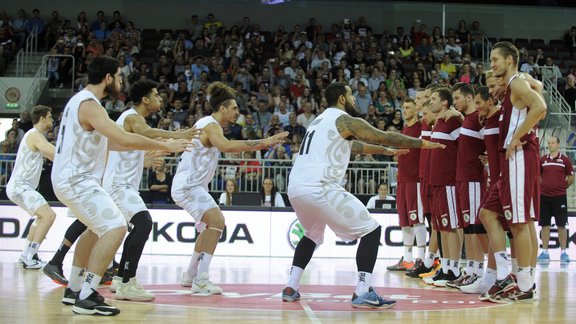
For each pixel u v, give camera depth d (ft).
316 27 63.10
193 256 20.06
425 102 24.30
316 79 54.75
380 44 62.34
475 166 21.09
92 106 14.69
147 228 17.62
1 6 63.57
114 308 14.60
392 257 34.73
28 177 25.63
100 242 14.76
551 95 50.67
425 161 23.72
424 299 18.33
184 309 15.58
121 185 18.13
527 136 17.66
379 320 14.33
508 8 66.90
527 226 17.89
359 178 37.81
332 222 16.66
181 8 64.90
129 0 64.49
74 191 14.75
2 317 14.11
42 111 25.75
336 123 16.80
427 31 66.54
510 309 16.28
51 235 34.83
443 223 22.12
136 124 17.74
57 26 60.95
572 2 68.69
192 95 52.01
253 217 35.01
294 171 17.13
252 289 20.04
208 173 19.40
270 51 61.05
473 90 21.52
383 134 16.57
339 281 23.03
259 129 44.65
